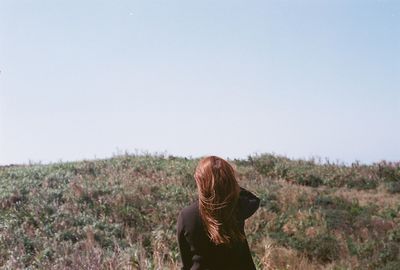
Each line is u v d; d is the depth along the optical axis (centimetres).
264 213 1505
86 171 1988
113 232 1279
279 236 1351
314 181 2094
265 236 1355
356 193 1952
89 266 836
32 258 1062
